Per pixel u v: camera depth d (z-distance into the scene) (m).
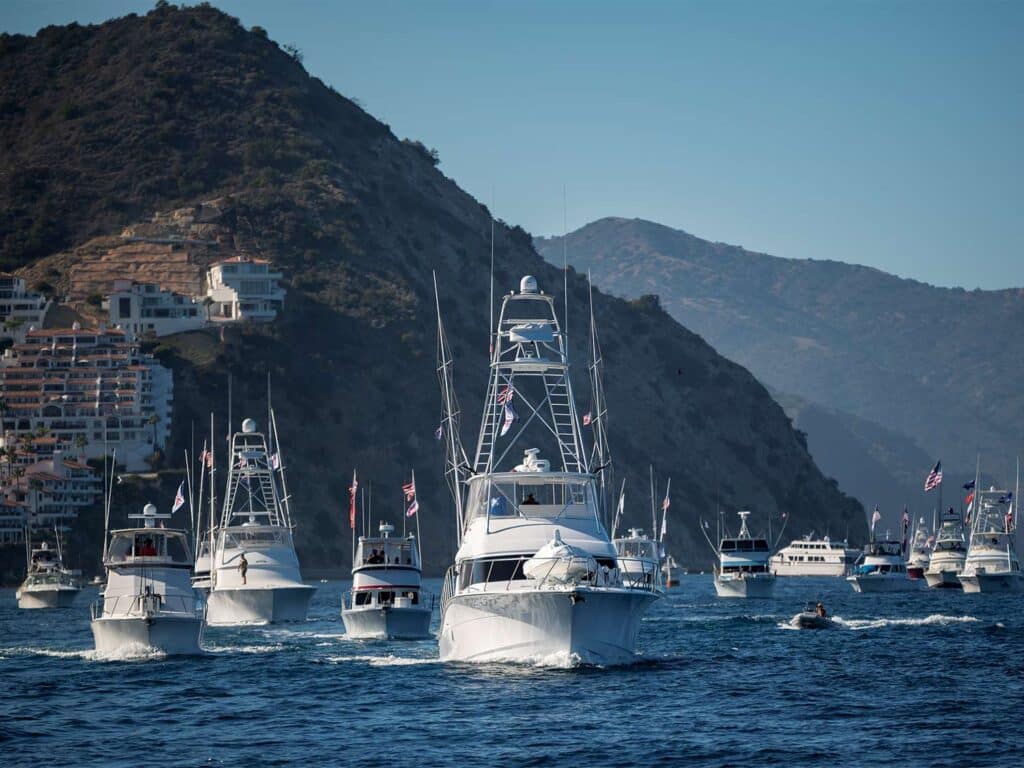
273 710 128.75
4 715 127.75
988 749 108.25
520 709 123.81
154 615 169.00
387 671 153.50
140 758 108.06
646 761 104.56
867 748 108.69
